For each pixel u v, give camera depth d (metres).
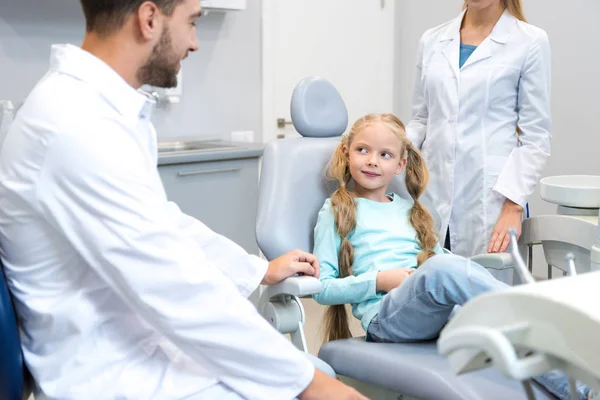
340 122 1.87
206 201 2.70
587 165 3.05
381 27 3.76
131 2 1.06
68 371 1.05
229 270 1.38
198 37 3.11
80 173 0.99
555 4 3.07
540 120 1.88
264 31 3.34
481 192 1.93
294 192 1.71
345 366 1.42
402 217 1.74
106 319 1.07
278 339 1.06
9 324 1.00
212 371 1.07
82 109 1.02
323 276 1.60
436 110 2.00
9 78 2.69
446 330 0.78
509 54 1.90
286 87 3.48
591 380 0.69
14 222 1.05
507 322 0.71
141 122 1.15
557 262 1.67
